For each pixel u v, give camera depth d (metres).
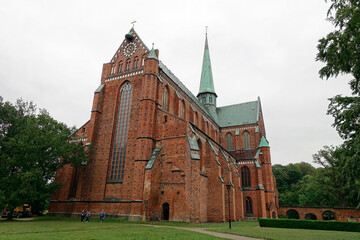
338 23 19.48
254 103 82.19
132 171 41.38
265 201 64.19
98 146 46.03
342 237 24.03
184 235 21.52
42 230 23.72
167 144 41.19
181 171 38.56
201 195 41.28
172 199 37.78
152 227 28.91
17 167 38.81
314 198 79.56
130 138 43.78
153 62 45.31
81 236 19.34
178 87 54.59
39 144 38.94
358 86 20.70
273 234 26.16
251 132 76.44
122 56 51.53
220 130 80.88
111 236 19.55
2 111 40.03
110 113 47.62
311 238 22.88
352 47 18.41
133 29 52.44
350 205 69.69
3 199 33.72
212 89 86.06
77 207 41.41
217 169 45.62
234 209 49.41
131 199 39.19
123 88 49.03
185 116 55.72
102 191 42.41
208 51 91.50
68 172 46.06
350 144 20.86
